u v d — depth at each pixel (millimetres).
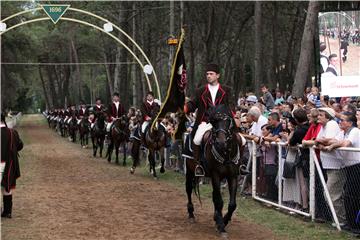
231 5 34688
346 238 8688
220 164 9055
